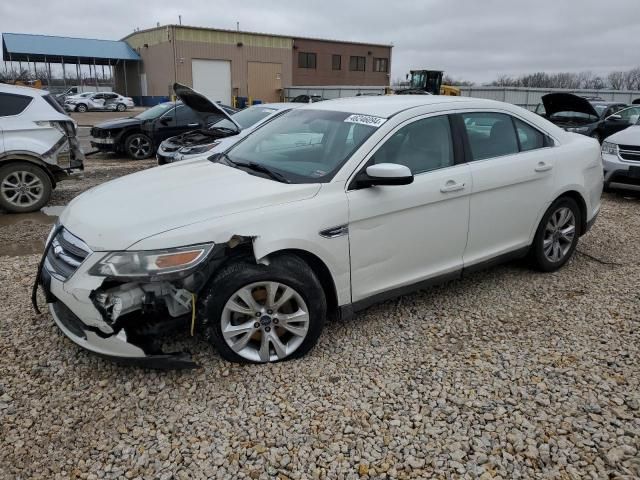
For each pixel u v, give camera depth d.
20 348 3.39
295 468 2.43
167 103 13.62
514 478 2.37
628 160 7.69
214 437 2.62
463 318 3.88
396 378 3.11
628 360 3.30
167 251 2.78
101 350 2.91
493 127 4.16
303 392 2.96
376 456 2.50
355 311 3.50
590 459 2.48
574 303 4.14
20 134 7.17
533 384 3.05
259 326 3.13
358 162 3.38
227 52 46.19
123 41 54.09
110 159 12.98
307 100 29.95
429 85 31.84
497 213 4.09
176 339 3.47
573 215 4.75
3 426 2.68
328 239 3.19
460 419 2.75
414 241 3.63
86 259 2.81
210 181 3.42
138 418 2.75
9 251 5.67
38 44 47.03
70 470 2.41
